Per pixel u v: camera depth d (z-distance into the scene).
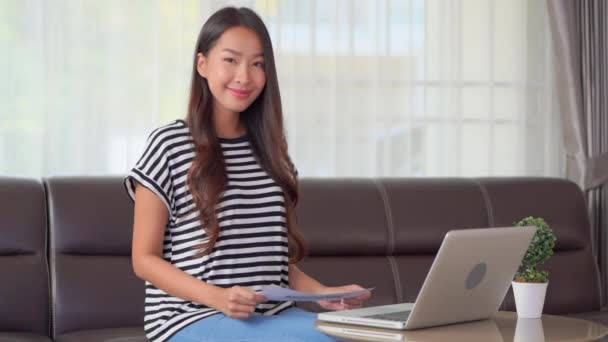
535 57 4.06
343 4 3.88
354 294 2.05
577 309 3.51
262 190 2.27
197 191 2.17
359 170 3.92
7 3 3.51
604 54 4.00
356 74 3.91
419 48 3.96
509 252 2.07
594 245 4.01
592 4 4.00
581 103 3.95
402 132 3.96
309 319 2.10
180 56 3.68
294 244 2.36
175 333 2.12
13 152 3.52
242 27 2.26
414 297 3.32
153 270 2.13
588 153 3.98
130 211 3.15
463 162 4.02
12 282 2.97
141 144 3.66
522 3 4.03
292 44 3.82
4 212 3.03
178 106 3.69
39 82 3.54
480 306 2.11
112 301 3.05
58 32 3.56
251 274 2.21
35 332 2.98
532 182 3.63
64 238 3.07
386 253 3.40
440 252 1.86
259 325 2.05
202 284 2.08
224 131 2.32
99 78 3.62
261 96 2.33
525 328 2.09
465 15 4.00
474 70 4.02
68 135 3.59
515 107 4.05
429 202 3.46
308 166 3.87
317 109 3.87
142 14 3.65
